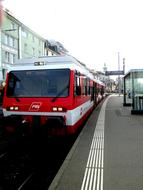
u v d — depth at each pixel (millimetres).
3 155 8453
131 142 8906
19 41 46875
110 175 5676
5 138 10688
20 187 5879
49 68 9688
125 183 5215
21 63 10148
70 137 10453
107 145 8492
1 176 6660
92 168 6164
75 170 6023
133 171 5922
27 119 9500
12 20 44250
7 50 42906
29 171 6996
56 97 9297
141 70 17328
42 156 8391
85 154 7395
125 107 23625
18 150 9078
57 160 7949
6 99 9859
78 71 10422
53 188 4992
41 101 9391
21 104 9609
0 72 38656
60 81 9461
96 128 11875
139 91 17391
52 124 9039
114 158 6980
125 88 24812
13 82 9922
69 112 9133
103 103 30328
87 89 14289
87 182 5285
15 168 7258
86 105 13695
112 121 14148
